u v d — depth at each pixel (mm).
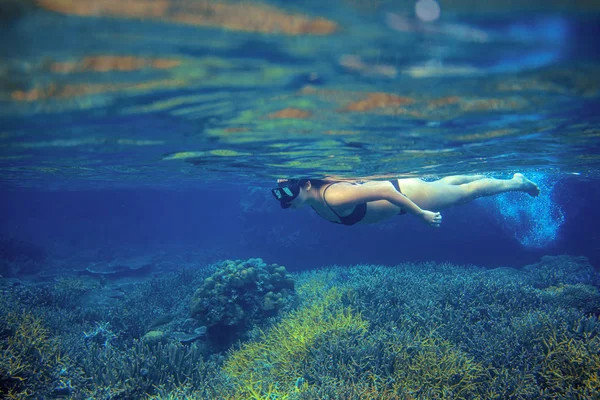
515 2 2982
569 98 5234
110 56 3674
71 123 6234
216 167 13117
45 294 13430
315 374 6809
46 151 9578
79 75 4086
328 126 6688
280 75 4328
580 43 3582
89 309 12898
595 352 6469
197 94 4910
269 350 8500
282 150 9016
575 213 29016
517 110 5855
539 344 7031
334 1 2977
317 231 25234
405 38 3516
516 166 13430
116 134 7242
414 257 24375
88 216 53156
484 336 7473
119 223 52594
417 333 7566
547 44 3615
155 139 7805
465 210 24125
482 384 6430
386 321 8438
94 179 21938
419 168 11750
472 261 24453
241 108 5570
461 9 3059
